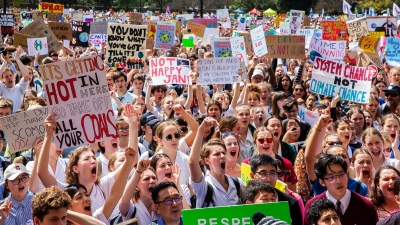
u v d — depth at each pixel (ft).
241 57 63.05
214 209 20.97
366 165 28.63
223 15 170.40
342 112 44.45
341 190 24.17
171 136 30.60
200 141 27.02
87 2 328.29
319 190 28.19
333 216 21.59
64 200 20.29
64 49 73.00
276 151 33.94
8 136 28.40
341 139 31.63
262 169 25.63
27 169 29.58
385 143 34.53
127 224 22.59
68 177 26.50
